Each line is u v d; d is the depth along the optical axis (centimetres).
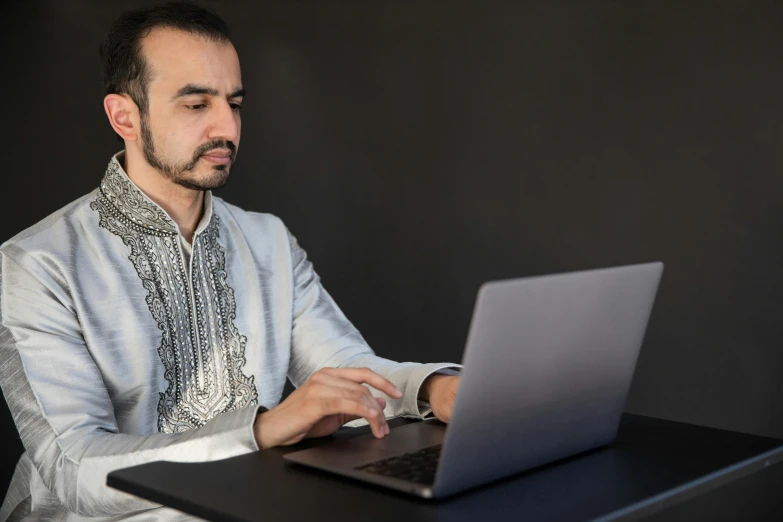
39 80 420
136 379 151
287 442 111
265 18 400
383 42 371
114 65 153
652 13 301
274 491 89
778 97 276
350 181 384
